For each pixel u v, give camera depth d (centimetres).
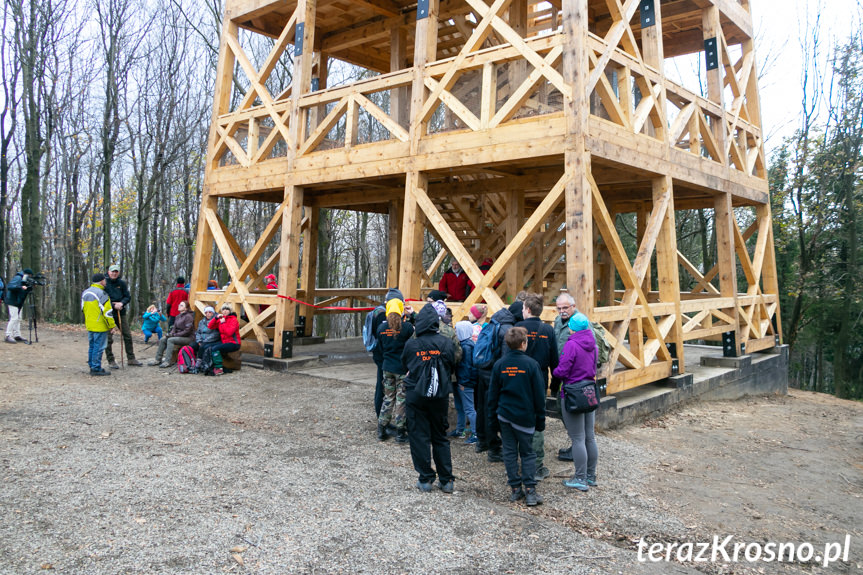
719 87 997
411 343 470
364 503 430
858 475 586
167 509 401
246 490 443
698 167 912
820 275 1892
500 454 544
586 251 640
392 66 1136
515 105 712
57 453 511
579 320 477
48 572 311
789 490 527
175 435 584
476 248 1269
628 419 711
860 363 1997
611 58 715
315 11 1047
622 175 833
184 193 2195
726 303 1009
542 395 450
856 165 1761
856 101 1778
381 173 853
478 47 765
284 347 984
